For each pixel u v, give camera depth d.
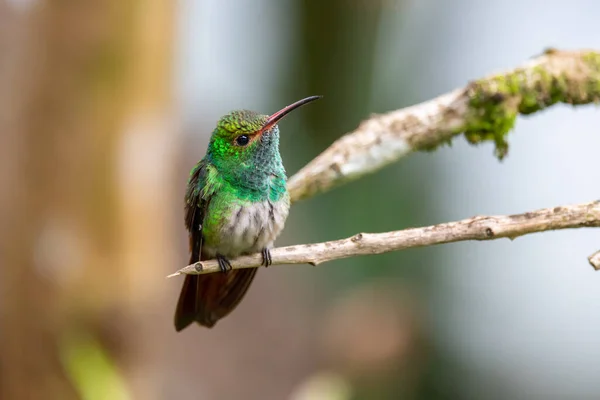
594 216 5.04
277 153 7.34
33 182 9.77
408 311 13.62
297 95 15.87
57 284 9.75
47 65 9.70
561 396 14.50
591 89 6.82
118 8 9.65
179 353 13.85
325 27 15.42
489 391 14.45
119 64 9.77
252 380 14.09
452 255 14.94
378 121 7.08
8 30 9.79
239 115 7.37
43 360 9.73
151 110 10.03
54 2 9.64
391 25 15.84
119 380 9.50
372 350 12.87
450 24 15.93
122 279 9.92
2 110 9.80
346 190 14.77
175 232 14.02
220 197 7.16
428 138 7.02
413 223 14.67
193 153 14.95
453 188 14.88
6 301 9.79
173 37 10.16
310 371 14.18
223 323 14.56
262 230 7.17
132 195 9.97
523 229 5.09
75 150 9.77
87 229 9.84
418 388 13.99
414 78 15.88
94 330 9.84
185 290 7.23
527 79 6.82
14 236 9.78
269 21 15.88
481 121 6.93
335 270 14.90
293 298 15.01
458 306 14.84
